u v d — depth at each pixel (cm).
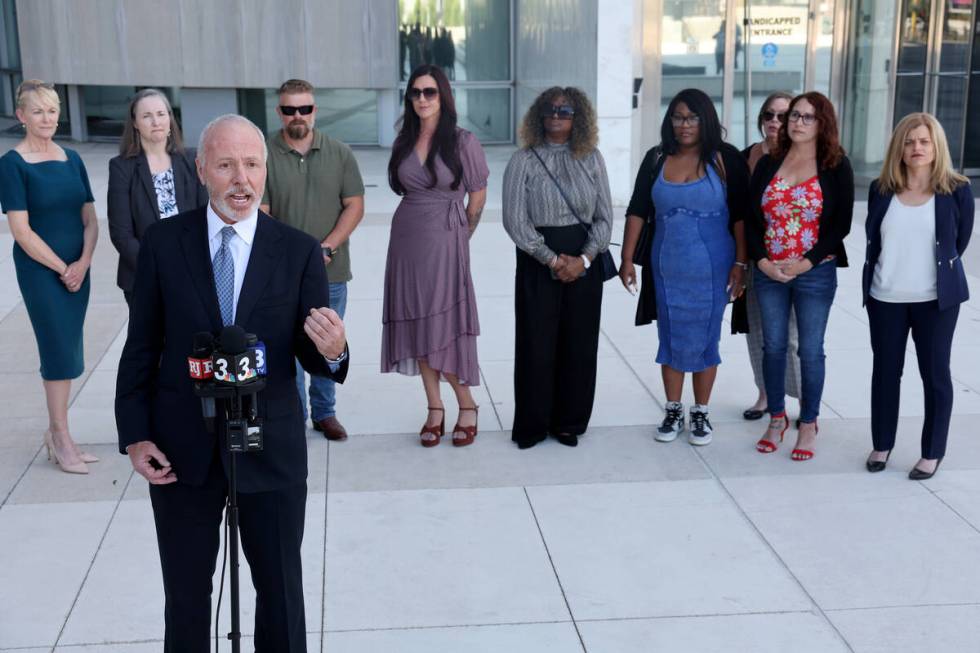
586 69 1187
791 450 535
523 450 537
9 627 375
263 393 298
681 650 365
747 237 514
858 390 620
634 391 623
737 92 1353
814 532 449
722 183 513
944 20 1329
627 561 426
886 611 389
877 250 488
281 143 510
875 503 476
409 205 515
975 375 643
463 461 524
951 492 486
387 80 1658
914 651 364
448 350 522
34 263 488
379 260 944
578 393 534
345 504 475
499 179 1392
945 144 466
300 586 316
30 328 742
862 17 1347
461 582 409
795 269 497
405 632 375
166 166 499
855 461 521
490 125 1759
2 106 1942
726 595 400
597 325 532
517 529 452
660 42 1331
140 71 1648
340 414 588
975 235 1017
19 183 476
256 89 1702
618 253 966
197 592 311
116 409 300
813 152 498
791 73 1364
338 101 1708
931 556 429
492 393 623
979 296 814
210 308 295
